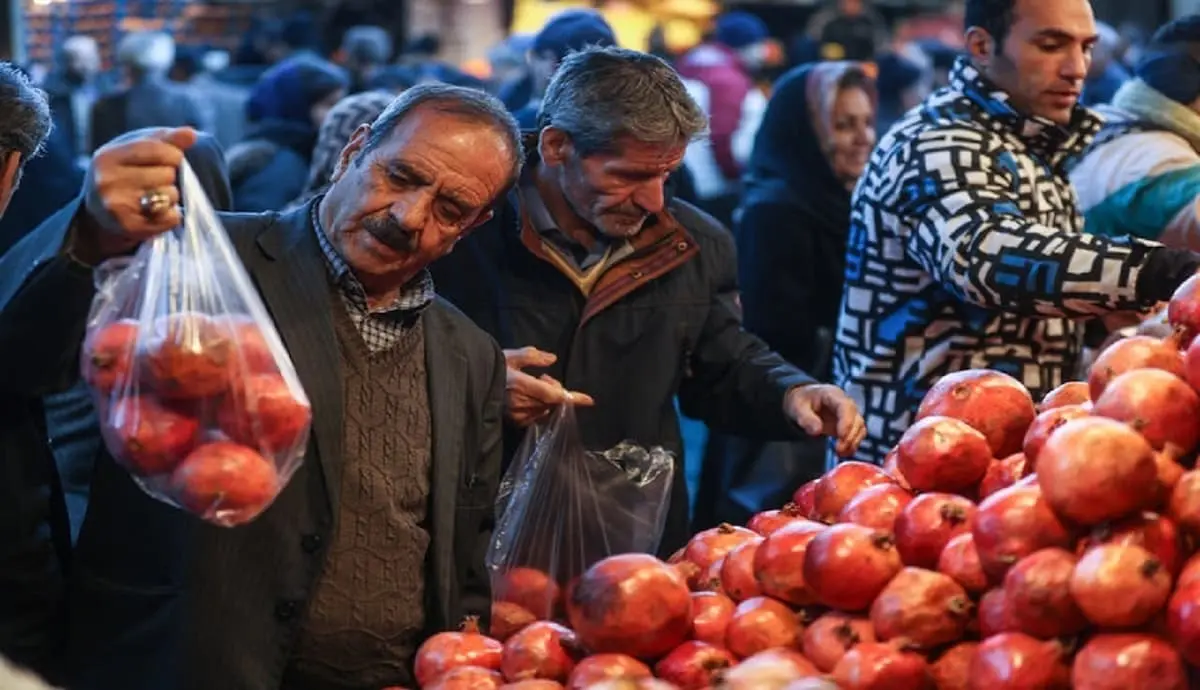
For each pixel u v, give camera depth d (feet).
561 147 10.65
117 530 8.49
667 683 7.52
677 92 10.41
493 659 8.30
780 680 6.72
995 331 12.03
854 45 28.81
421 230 8.38
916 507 7.75
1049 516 7.13
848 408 11.11
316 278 8.57
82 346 7.79
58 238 7.70
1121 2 47.80
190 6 48.55
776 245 16.42
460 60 50.75
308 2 51.01
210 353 7.23
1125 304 10.46
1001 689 6.89
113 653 8.41
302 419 7.54
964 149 11.68
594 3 53.31
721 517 15.11
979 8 12.03
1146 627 6.81
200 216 7.70
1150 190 13.41
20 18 26.43
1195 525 6.94
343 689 8.74
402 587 8.77
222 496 7.23
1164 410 7.22
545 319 11.44
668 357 11.68
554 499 10.37
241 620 8.25
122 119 30.17
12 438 8.73
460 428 9.07
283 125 20.84
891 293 12.28
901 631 7.31
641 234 11.51
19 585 8.75
